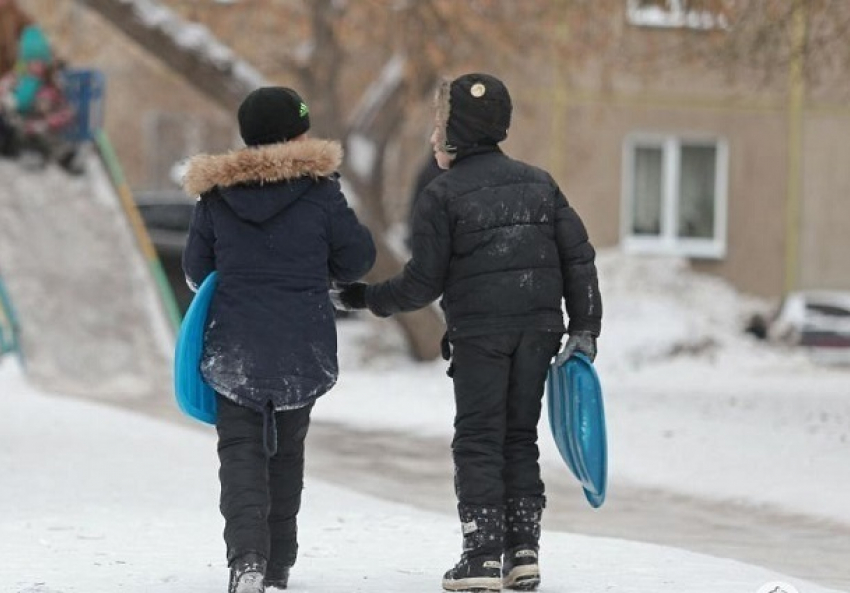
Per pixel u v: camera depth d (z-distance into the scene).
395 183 87.38
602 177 89.94
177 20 65.75
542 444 38.12
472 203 19.06
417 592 18.81
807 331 77.19
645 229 91.12
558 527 27.12
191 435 38.38
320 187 18.83
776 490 31.25
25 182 61.06
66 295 55.22
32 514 26.12
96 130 62.56
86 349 52.66
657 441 38.25
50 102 62.16
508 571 19.12
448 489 31.53
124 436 37.50
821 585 21.11
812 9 44.81
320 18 66.44
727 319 77.31
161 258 68.69
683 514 28.98
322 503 28.17
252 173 18.50
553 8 65.75
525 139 88.31
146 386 51.28
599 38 67.06
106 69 98.12
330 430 41.41
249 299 18.30
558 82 88.19
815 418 43.53
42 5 75.50
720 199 91.50
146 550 22.31
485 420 18.95
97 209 60.44
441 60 64.31
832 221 92.06
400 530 24.72
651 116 90.25
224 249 18.50
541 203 19.31
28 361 51.28
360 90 80.06
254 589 17.27
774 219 92.00
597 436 18.97
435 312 65.56
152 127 100.00
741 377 61.59
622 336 68.12
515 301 18.95
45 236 58.16
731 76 51.03
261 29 72.94
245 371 18.05
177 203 69.62
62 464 32.44
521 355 19.08
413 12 64.69
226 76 65.44
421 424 42.56
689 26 51.12
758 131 91.56
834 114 91.75
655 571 20.73
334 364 18.56
